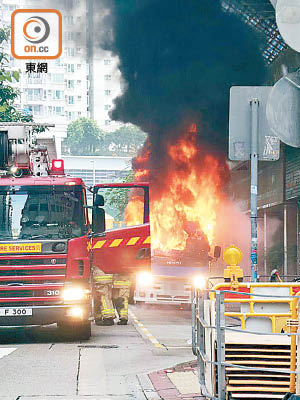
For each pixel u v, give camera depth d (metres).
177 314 30.75
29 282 19.16
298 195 43.59
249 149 17.14
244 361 10.16
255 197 16.89
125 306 25.22
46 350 17.89
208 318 10.63
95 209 19.92
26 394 12.06
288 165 45.84
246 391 9.88
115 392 12.36
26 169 19.92
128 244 23.34
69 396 11.93
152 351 17.70
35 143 21.61
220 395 9.70
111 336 21.25
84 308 19.30
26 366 15.19
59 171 20.52
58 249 19.27
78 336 20.14
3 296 19.08
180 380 13.14
